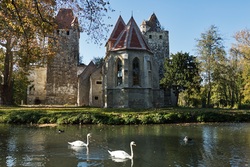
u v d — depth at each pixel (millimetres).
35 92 69938
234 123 29062
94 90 55250
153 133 21297
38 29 19703
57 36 37500
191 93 57062
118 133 21234
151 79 43062
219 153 14422
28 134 20500
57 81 58938
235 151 14867
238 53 51500
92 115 27562
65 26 21797
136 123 27188
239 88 63688
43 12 18594
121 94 41375
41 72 70938
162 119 28156
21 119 27328
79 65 63812
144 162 12711
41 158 13266
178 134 20859
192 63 52344
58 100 58531
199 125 26969
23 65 39406
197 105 76000
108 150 15164
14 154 13992
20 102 71500
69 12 21156
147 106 41406
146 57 42531
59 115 28094
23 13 17672
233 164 12297
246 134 20938
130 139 18578
